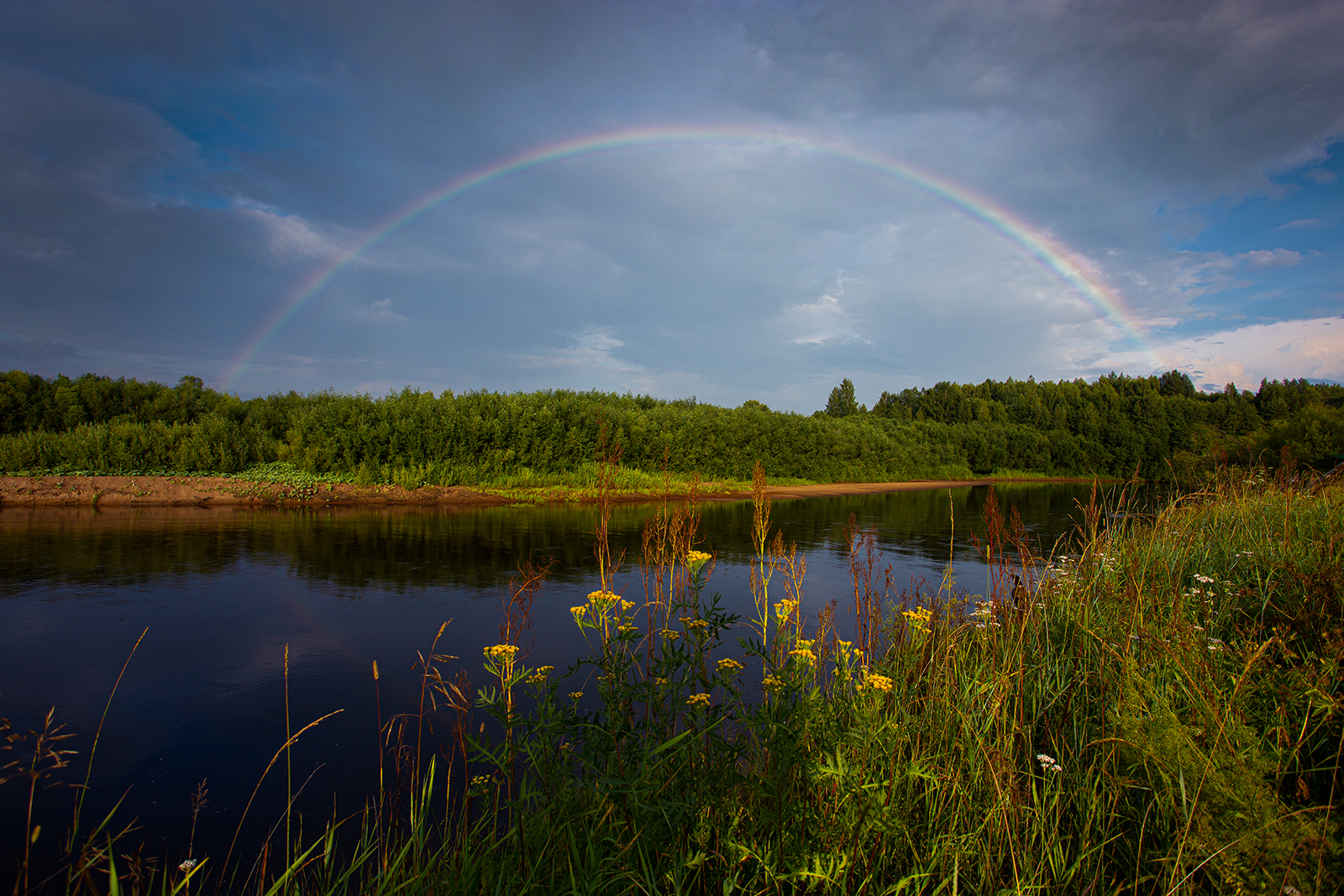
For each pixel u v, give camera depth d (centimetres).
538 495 2217
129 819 336
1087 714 332
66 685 505
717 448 3294
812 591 860
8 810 342
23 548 1056
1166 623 372
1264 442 1947
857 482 4294
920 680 355
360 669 555
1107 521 555
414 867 260
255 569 951
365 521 1535
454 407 2411
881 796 236
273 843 315
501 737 424
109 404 2253
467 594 821
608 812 247
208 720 455
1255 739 239
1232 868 202
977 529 1714
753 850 222
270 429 2402
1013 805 246
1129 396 9400
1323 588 338
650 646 362
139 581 848
